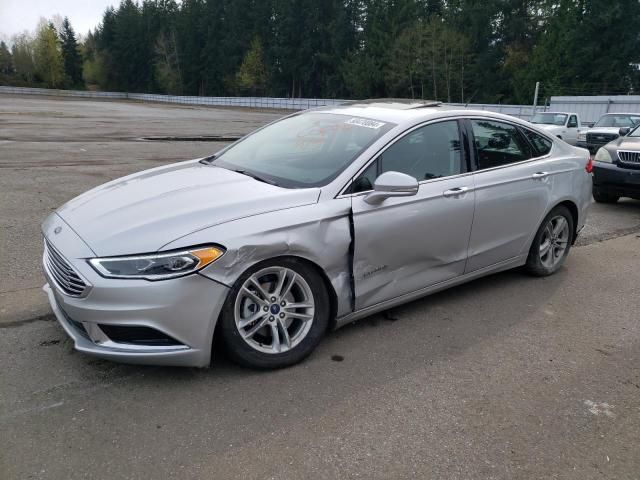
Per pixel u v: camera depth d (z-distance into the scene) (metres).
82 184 8.64
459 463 2.48
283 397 2.92
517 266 4.77
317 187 3.31
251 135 4.62
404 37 60.78
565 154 5.04
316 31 73.62
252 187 3.34
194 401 2.85
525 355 3.53
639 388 3.19
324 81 73.44
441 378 3.20
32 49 111.19
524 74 54.75
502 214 4.30
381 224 3.44
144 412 2.74
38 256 5.05
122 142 16.17
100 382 2.99
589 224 7.40
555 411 2.92
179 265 2.73
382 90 65.88
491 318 4.07
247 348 3.05
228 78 86.75
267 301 3.09
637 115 19.25
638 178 8.00
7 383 2.94
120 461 2.39
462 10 61.94
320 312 3.29
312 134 4.02
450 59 59.53
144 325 2.72
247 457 2.45
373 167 3.53
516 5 58.59
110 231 2.87
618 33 48.00
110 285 2.68
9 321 3.68
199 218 2.91
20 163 10.78
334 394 2.97
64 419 2.66
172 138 18.00
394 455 2.51
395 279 3.67
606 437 2.72
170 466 2.37
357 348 3.51
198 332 2.83
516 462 2.51
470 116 4.23
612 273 5.24
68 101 67.12
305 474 2.36
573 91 49.38
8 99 61.41
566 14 50.91
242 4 83.50
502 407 2.93
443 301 4.36
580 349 3.65
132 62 108.31
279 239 2.98
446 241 3.90
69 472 2.31
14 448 2.44
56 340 3.44
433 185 3.79
